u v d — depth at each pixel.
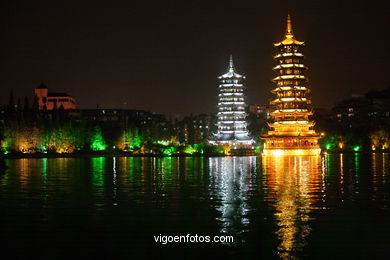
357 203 45.84
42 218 39.06
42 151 194.88
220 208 43.53
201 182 68.75
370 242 31.30
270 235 33.16
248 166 113.19
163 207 44.22
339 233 33.50
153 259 28.61
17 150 186.88
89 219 38.66
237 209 42.94
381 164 114.44
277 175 81.31
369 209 42.44
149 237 33.00
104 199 49.59
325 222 36.97
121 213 41.22
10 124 188.38
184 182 68.75
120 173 88.19
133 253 29.66
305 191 55.84
